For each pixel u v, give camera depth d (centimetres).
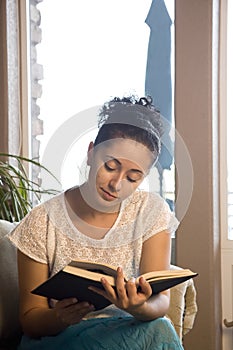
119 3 361
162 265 190
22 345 185
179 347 174
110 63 363
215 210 312
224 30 322
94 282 157
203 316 310
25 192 312
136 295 161
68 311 170
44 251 187
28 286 186
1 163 316
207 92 305
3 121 364
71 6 373
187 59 309
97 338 173
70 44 374
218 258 319
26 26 377
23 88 377
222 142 322
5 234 204
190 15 307
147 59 352
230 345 321
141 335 172
